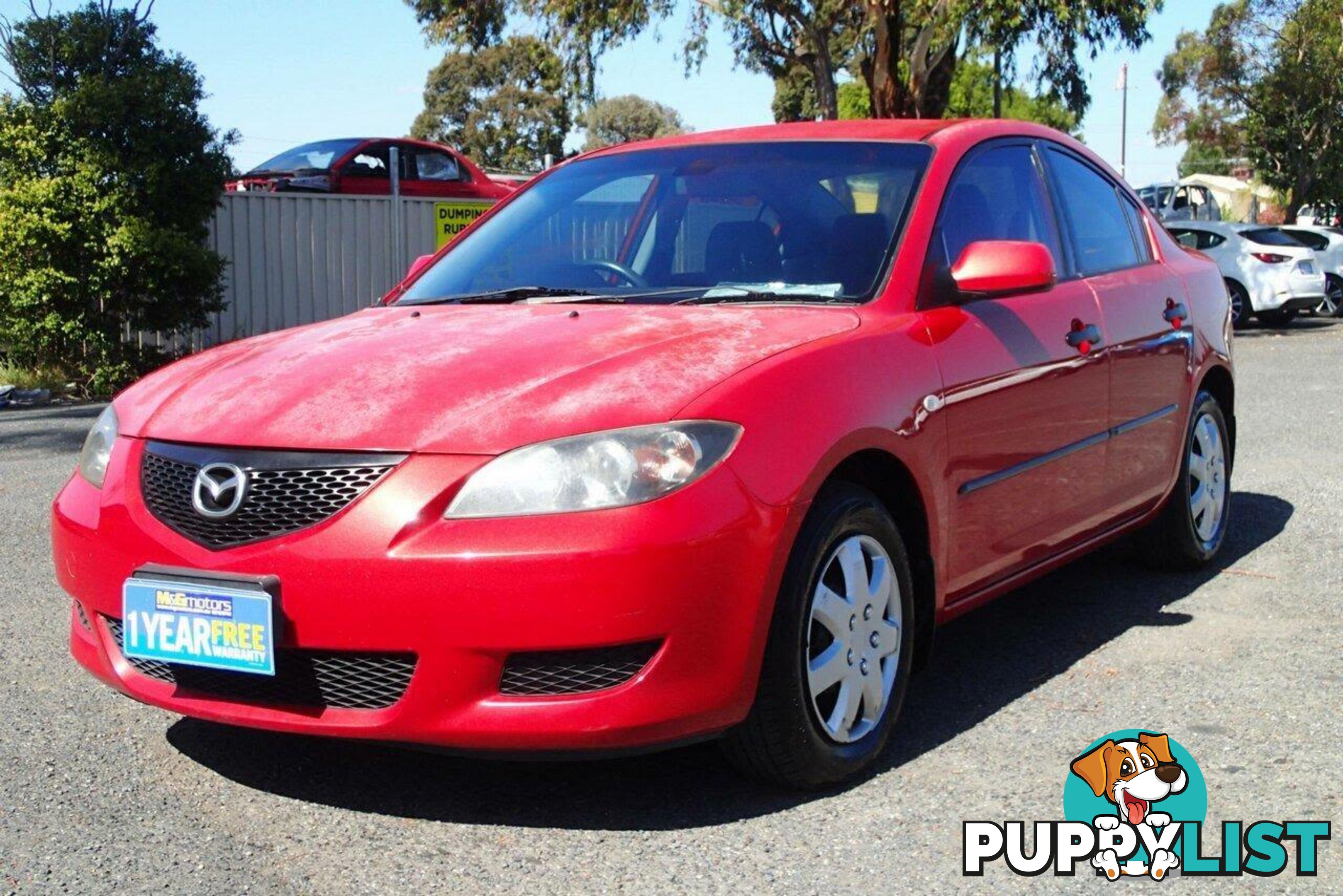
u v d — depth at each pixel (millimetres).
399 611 2891
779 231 4000
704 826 3078
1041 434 4090
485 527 2877
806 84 33781
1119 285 4770
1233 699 3883
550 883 2795
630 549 2844
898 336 3570
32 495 7332
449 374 3238
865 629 3336
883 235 3893
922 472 3518
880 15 23484
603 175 4551
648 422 2967
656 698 2910
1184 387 5105
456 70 56531
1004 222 4316
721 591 2941
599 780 3359
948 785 3299
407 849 2967
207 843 3000
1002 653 4398
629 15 24078
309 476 3021
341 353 3506
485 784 3334
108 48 13312
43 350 13367
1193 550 5293
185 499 3154
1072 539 4418
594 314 3670
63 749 3570
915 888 2766
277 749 3574
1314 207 51719
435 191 18734
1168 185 28844
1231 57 46938
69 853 2943
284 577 2967
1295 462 7934
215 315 15570
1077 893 2748
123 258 12953
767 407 3107
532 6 24750
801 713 3117
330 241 16672
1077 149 5051
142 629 3141
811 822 3094
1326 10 44375
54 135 12875
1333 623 4656
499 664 2893
